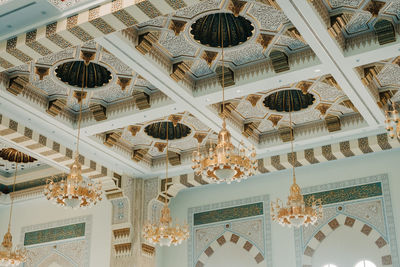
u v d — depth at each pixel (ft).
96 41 20.47
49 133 28.22
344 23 20.30
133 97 26.20
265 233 31.65
